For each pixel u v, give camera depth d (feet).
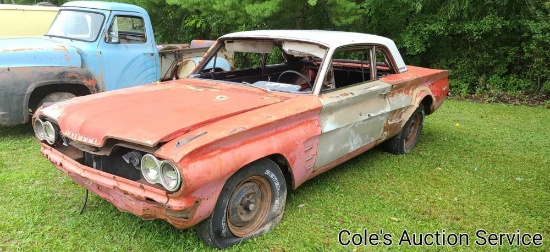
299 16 31.12
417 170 16.37
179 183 8.50
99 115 10.46
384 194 14.14
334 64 18.21
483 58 31.58
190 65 26.78
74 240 10.73
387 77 15.90
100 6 21.40
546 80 30.40
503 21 29.30
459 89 32.73
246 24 36.09
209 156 9.02
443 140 20.63
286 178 12.17
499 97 31.01
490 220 12.59
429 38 32.27
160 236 10.96
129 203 9.39
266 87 13.14
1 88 17.46
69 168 10.44
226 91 12.98
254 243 10.85
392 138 17.67
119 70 21.76
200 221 9.57
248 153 9.86
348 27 33.78
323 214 12.57
